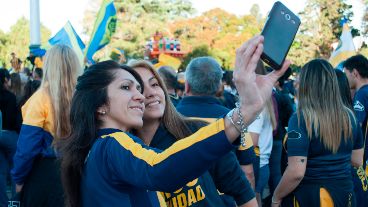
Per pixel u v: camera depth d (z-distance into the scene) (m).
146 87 2.38
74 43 7.32
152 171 1.36
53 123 3.28
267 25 1.45
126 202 1.55
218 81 3.13
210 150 1.33
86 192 1.63
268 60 1.41
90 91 1.72
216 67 3.14
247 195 2.47
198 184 2.27
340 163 3.12
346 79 3.73
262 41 1.33
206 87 3.09
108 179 1.54
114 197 1.54
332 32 30.50
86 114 1.71
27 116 3.31
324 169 3.09
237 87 1.34
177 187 1.37
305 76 3.12
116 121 1.73
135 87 1.77
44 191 3.28
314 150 3.08
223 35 36.28
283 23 1.46
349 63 4.68
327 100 3.06
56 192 3.26
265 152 4.65
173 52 22.31
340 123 3.06
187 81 3.17
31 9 11.57
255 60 1.32
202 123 2.52
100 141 1.62
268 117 4.64
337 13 30.39
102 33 7.28
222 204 2.36
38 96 3.34
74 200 1.74
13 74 6.52
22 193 3.45
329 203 3.06
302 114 3.09
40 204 3.30
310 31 31.19
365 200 3.53
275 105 5.07
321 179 3.09
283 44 1.43
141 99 1.76
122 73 1.76
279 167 5.22
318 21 30.94
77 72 3.39
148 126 2.44
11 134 5.36
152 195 1.71
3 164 4.93
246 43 1.33
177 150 1.35
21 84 6.53
